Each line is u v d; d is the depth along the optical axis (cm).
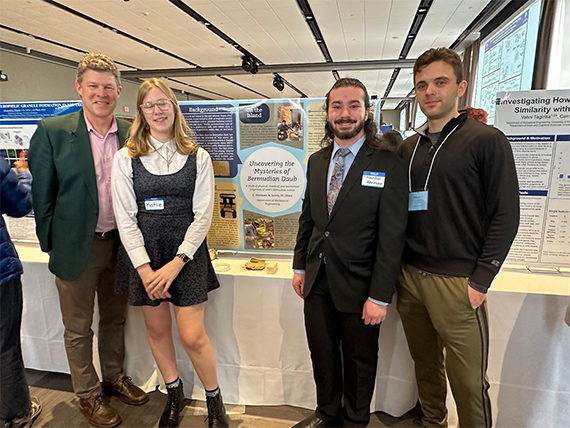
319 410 142
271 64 888
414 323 134
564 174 137
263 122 161
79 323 152
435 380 141
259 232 175
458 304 114
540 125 135
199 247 138
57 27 564
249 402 169
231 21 552
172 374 153
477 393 119
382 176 116
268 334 161
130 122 159
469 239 113
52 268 146
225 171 171
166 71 954
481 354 118
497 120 140
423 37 655
